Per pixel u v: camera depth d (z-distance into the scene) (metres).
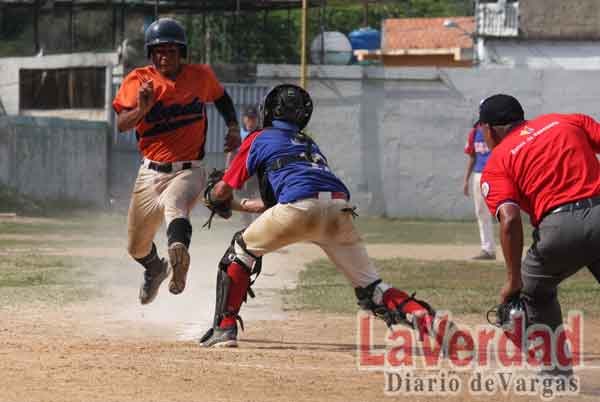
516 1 100.25
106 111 78.31
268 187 18.88
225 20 97.50
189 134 21.53
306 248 44.94
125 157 77.62
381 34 125.19
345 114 76.38
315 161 18.78
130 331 22.41
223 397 14.76
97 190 76.00
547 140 16.12
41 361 17.52
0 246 43.75
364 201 76.75
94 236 50.34
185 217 20.88
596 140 16.44
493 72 75.88
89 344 20.05
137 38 80.38
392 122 76.19
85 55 81.62
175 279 20.61
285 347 20.14
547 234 15.91
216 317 19.95
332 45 89.75
